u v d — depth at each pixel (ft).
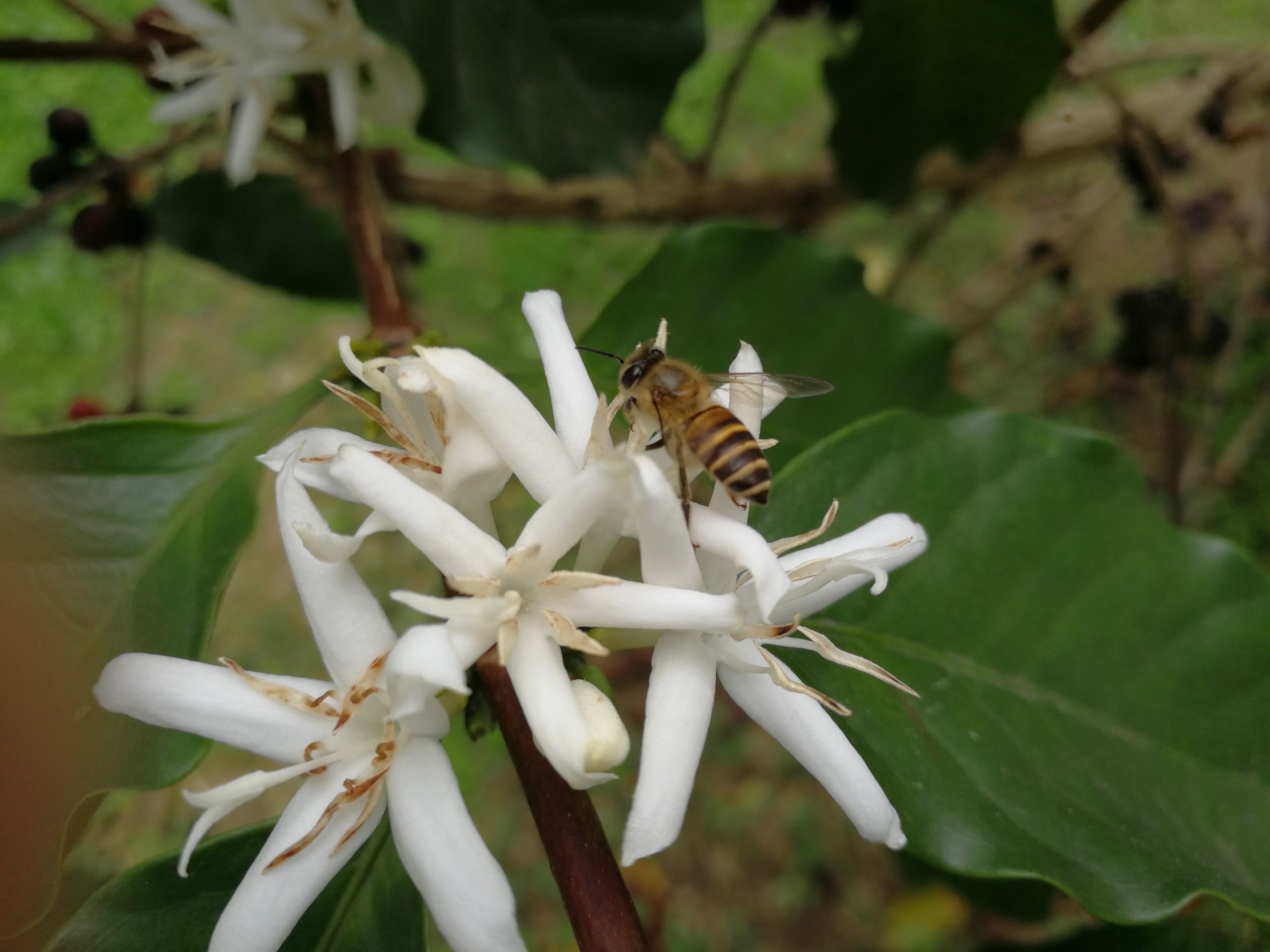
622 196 0.68
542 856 0.85
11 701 0.16
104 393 1.09
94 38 0.56
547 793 0.26
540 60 0.39
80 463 0.35
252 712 0.26
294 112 0.47
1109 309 0.97
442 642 0.22
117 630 0.33
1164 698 0.35
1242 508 0.82
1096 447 0.38
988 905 0.47
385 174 0.65
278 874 0.25
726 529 0.26
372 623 0.26
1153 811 0.32
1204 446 0.65
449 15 0.38
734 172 1.10
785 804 0.86
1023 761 0.33
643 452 0.28
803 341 0.45
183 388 1.11
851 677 0.34
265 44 0.42
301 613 0.97
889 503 0.37
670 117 1.15
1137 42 0.90
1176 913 0.34
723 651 0.26
